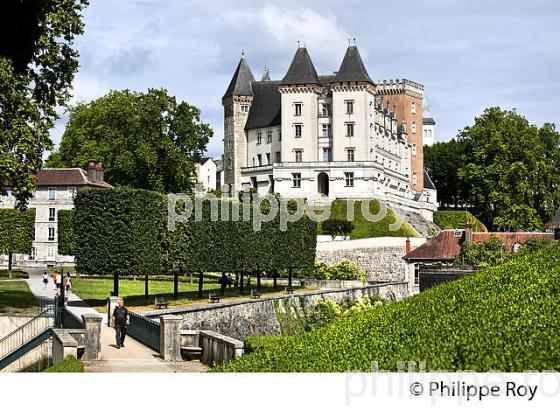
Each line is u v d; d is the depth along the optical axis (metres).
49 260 114.88
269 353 25.69
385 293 85.81
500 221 130.12
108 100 114.44
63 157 121.50
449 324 21.61
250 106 158.88
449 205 188.88
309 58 150.25
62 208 114.25
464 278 31.42
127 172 107.06
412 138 178.00
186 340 35.69
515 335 18.47
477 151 137.50
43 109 47.72
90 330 34.62
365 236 134.00
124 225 59.03
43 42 46.75
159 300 54.28
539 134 141.75
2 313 43.44
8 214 91.62
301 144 147.88
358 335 24.30
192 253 63.50
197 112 111.00
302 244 84.75
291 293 75.44
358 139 145.38
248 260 72.25
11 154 44.84
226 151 159.38
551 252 31.05
